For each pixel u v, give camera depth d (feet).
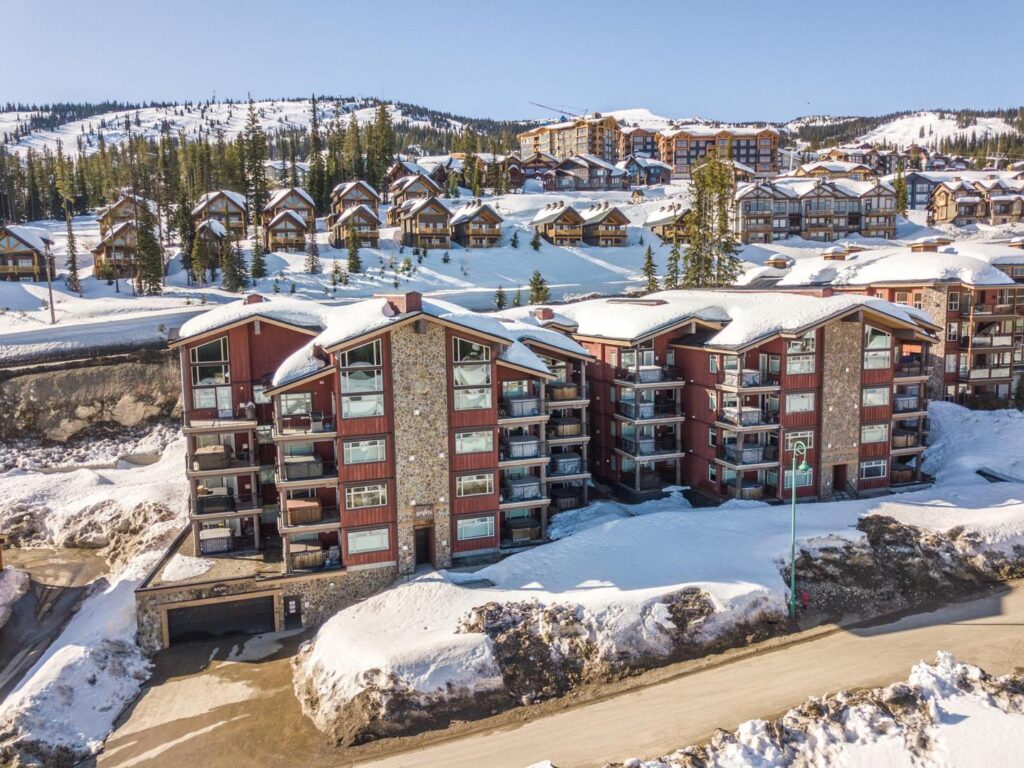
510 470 146.30
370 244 393.09
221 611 125.90
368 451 127.44
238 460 137.28
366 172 520.01
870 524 139.03
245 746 97.04
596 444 185.88
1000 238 420.77
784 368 155.74
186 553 136.05
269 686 110.22
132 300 305.94
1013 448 178.91
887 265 234.58
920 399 171.32
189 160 546.26
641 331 167.43
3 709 102.68
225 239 350.43
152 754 96.68
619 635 109.81
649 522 139.95
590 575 123.44
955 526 138.72
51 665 110.32
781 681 102.83
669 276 313.53
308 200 425.28
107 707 106.11
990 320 216.54
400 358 127.03
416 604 119.14
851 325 158.81
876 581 126.31
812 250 414.62
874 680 101.96
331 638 114.52
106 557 159.22
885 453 164.96
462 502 133.59
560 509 157.38
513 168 567.59
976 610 120.67
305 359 131.13
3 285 322.55
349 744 95.81
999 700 93.45
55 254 379.76
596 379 184.24
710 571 122.62
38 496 183.21
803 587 123.13
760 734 89.40
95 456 208.54
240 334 138.00
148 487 180.45
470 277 363.97
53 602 141.59
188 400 135.74
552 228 422.00
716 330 168.55
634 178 619.26
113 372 224.74
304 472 127.24
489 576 126.62
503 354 140.56
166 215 412.98
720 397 160.66
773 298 172.96
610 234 422.00
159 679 113.39
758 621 115.14
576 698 102.42
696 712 97.14
